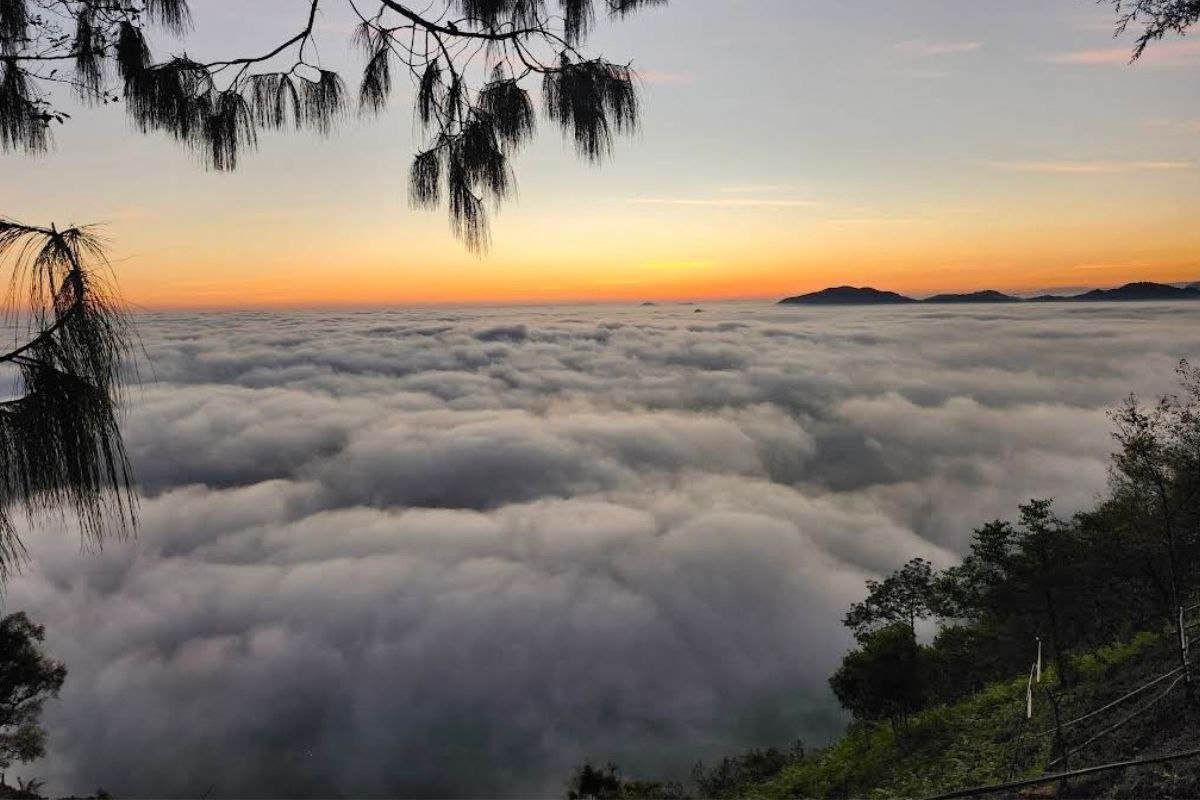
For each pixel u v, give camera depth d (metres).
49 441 2.20
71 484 2.25
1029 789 11.18
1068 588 23.91
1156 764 9.89
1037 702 19.31
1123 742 11.80
